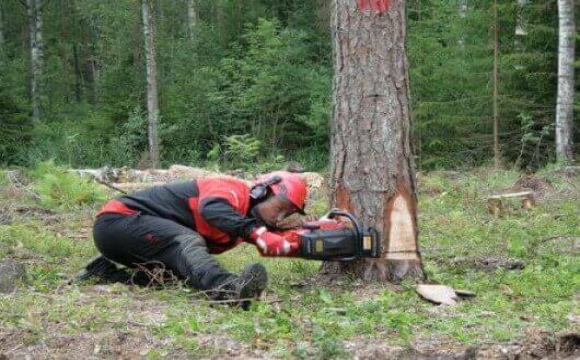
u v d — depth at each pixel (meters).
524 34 19.92
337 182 6.67
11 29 40.72
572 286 6.66
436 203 12.53
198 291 5.93
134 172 16.28
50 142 24.03
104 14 27.09
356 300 6.05
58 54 38.66
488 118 20.34
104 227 6.18
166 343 4.76
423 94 21.56
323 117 24.14
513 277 7.02
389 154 6.57
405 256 6.62
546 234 9.73
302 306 5.81
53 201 12.52
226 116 25.14
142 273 6.46
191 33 30.16
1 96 24.02
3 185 14.10
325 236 5.84
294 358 4.62
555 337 5.14
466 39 21.19
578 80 20.55
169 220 6.11
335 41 6.72
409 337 5.04
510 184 14.80
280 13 30.19
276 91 24.64
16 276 6.12
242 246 9.09
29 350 4.67
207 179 6.18
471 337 5.09
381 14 6.57
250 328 4.94
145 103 26.12
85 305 5.46
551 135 20.48
